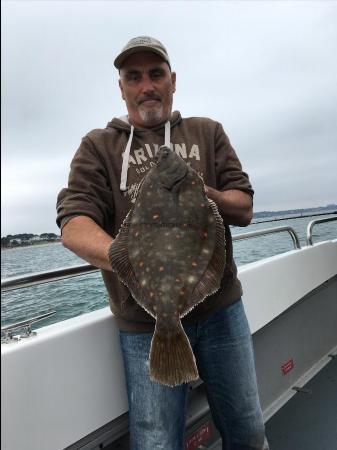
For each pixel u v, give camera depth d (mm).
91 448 1761
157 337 1249
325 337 3672
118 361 1886
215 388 1855
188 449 2209
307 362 3363
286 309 3105
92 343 1788
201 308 1747
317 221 3812
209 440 2346
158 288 1271
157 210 1396
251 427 1825
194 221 1390
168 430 1646
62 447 1610
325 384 3127
